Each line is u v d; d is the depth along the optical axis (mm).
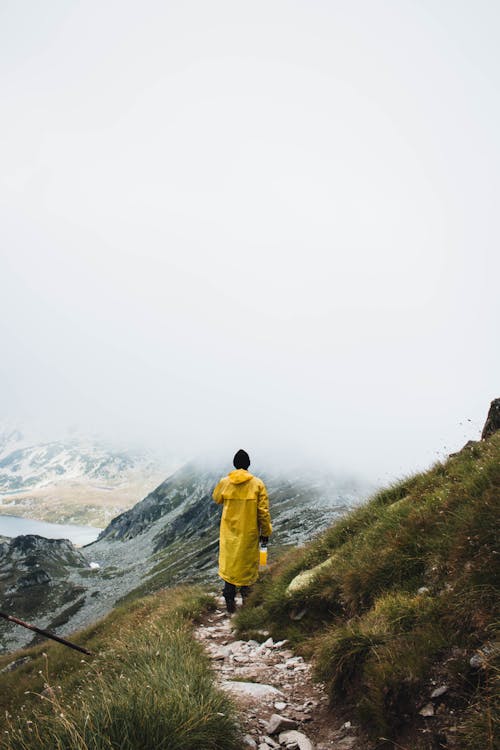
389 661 4766
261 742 4629
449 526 6156
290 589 8766
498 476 6191
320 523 131625
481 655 4160
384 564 6770
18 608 173875
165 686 4832
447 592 5156
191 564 169750
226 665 7172
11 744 4172
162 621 9617
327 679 5445
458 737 3777
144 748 3857
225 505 10492
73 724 3967
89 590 188750
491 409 10125
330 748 4484
